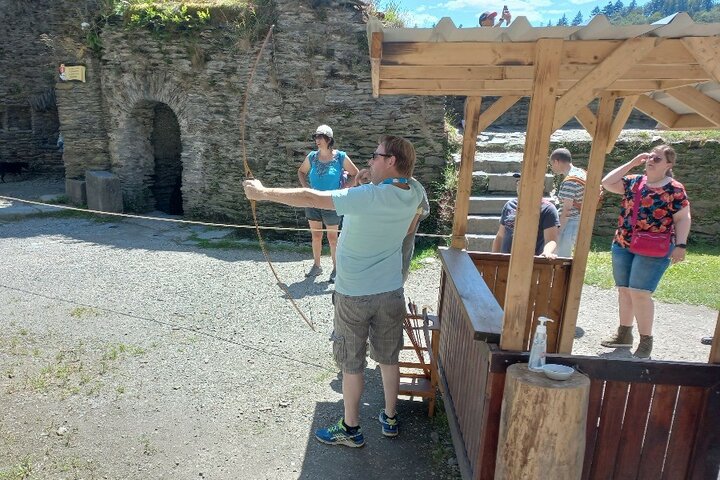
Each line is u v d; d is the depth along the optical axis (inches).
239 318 197.3
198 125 344.8
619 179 161.8
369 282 110.7
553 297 152.3
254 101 323.6
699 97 110.2
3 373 152.3
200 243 304.0
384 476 114.9
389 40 80.1
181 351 169.6
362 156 320.8
